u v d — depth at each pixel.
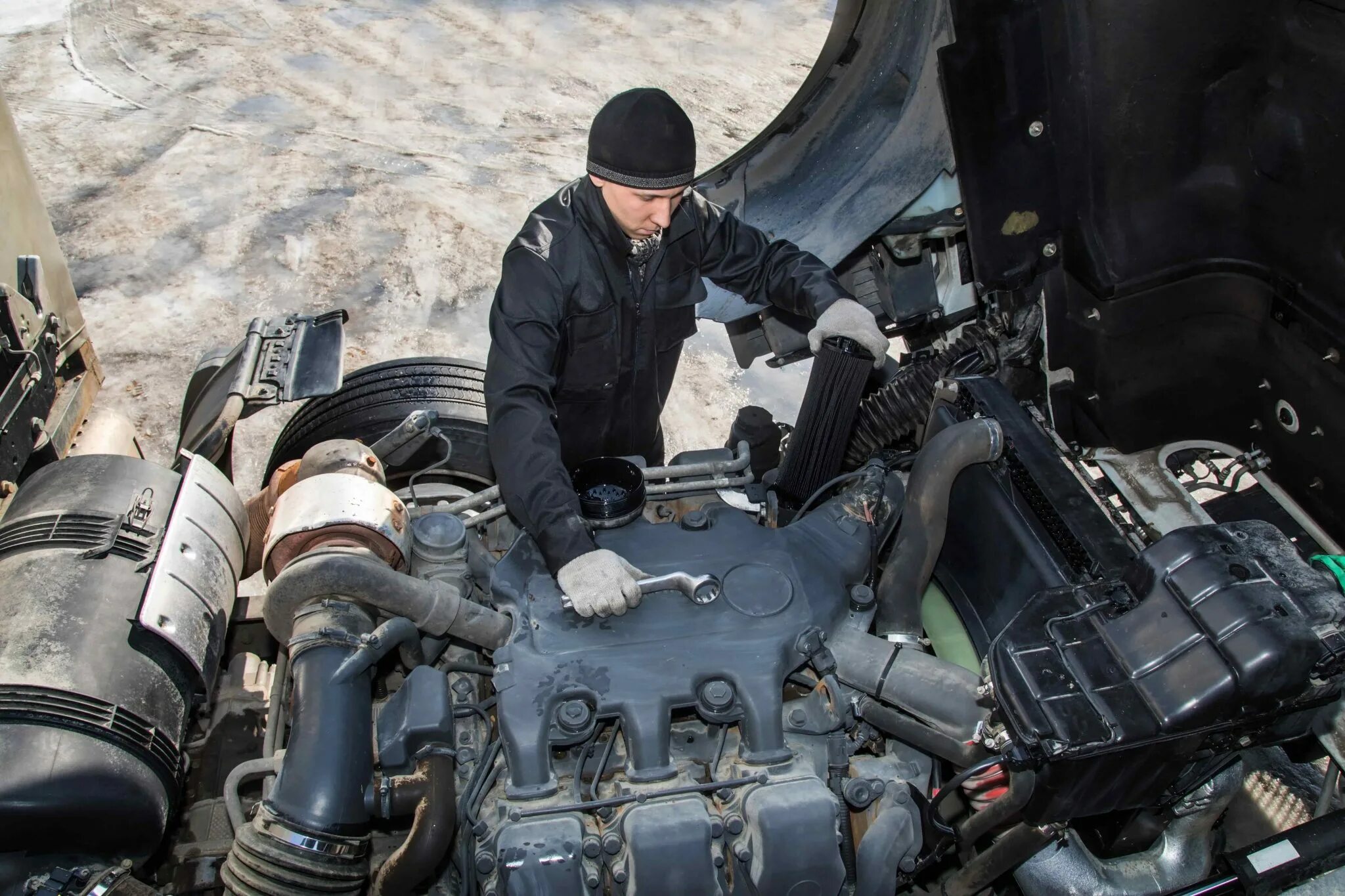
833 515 2.26
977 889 2.01
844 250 2.94
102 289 5.41
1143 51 2.21
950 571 2.35
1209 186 2.35
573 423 2.79
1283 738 1.78
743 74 7.82
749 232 2.65
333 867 1.80
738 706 1.93
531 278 2.31
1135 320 2.45
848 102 2.97
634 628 2.00
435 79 7.65
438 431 2.69
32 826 1.74
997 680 1.75
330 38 8.20
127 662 1.93
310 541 2.11
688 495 2.40
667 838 1.78
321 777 1.82
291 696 2.08
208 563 2.16
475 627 2.02
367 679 1.99
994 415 2.26
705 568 2.11
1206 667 1.65
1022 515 2.16
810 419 2.34
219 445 2.51
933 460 2.18
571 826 1.80
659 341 2.72
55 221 5.91
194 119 7.02
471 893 1.90
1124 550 1.98
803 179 3.05
